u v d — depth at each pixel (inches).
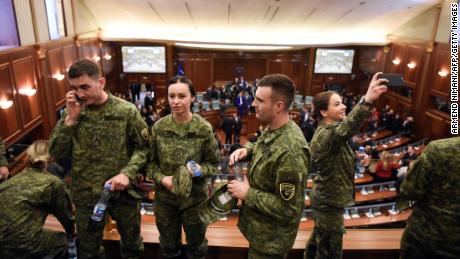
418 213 69.3
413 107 467.5
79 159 77.5
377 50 546.9
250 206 63.7
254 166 65.5
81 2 401.7
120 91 565.6
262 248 65.9
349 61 585.3
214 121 505.4
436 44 419.5
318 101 86.7
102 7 419.5
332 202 83.7
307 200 217.5
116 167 78.5
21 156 243.8
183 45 540.7
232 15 434.0
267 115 63.2
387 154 291.3
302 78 609.0
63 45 344.2
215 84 605.9
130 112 79.0
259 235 66.0
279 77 61.4
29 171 78.0
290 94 61.8
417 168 66.1
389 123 472.7
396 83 69.2
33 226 75.9
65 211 82.7
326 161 82.2
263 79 63.1
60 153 78.0
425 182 65.1
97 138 77.0
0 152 107.2
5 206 73.6
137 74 556.7
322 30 499.8
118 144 78.1
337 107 84.2
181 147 78.4
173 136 78.9
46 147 78.8
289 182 59.1
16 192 74.7
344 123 75.3
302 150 61.2
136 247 90.1
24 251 75.1
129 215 84.0
